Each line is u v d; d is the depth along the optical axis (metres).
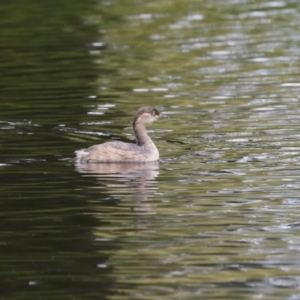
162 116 21.52
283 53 34.78
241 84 29.81
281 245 15.37
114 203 17.64
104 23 42.16
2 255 15.07
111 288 13.70
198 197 18.02
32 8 45.84
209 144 22.45
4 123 24.95
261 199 17.84
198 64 33.38
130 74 31.84
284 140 22.62
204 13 44.53
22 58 34.88
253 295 13.40
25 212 17.19
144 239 15.71
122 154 20.69
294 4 46.38
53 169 20.19
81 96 28.44
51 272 14.33
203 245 15.41
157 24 41.81
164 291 13.58
